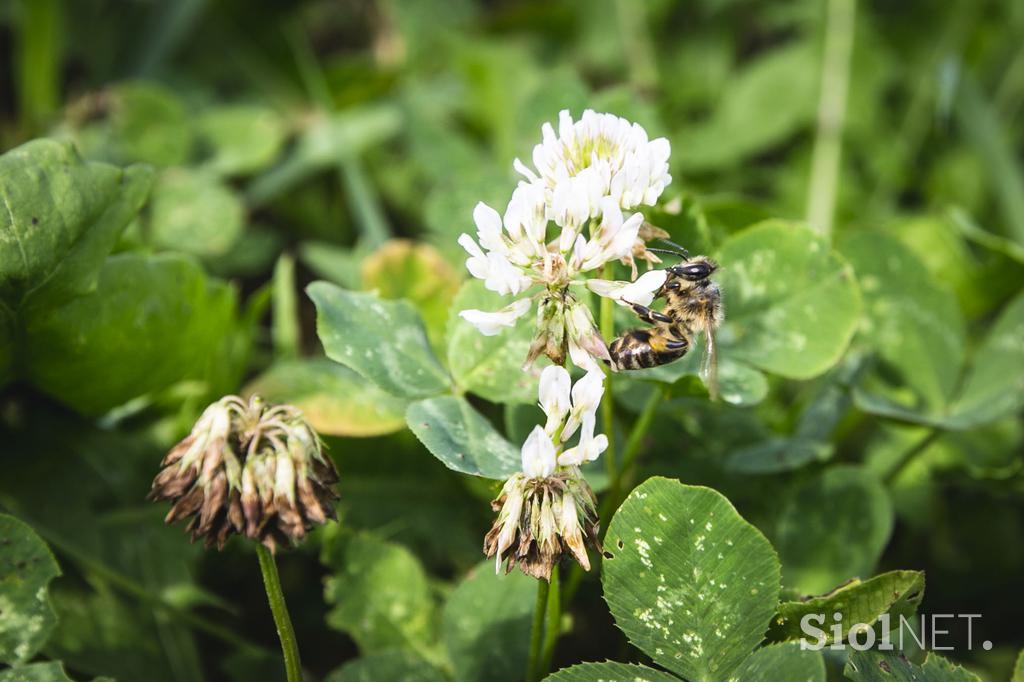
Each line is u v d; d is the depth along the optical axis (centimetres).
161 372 29
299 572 31
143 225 36
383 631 28
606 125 26
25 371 28
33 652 26
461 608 28
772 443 30
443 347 31
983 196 42
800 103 43
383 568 28
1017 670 27
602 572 26
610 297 26
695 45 47
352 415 29
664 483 26
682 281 27
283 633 26
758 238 29
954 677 26
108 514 30
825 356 28
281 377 29
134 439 30
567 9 47
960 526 33
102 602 29
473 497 31
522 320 28
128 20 45
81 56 44
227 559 31
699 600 26
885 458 33
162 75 44
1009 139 44
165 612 29
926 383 30
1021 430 33
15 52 43
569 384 25
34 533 26
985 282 33
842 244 31
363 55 49
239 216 37
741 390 28
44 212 27
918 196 43
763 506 30
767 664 26
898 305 31
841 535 29
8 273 27
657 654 26
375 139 41
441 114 43
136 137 38
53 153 27
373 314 28
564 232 26
